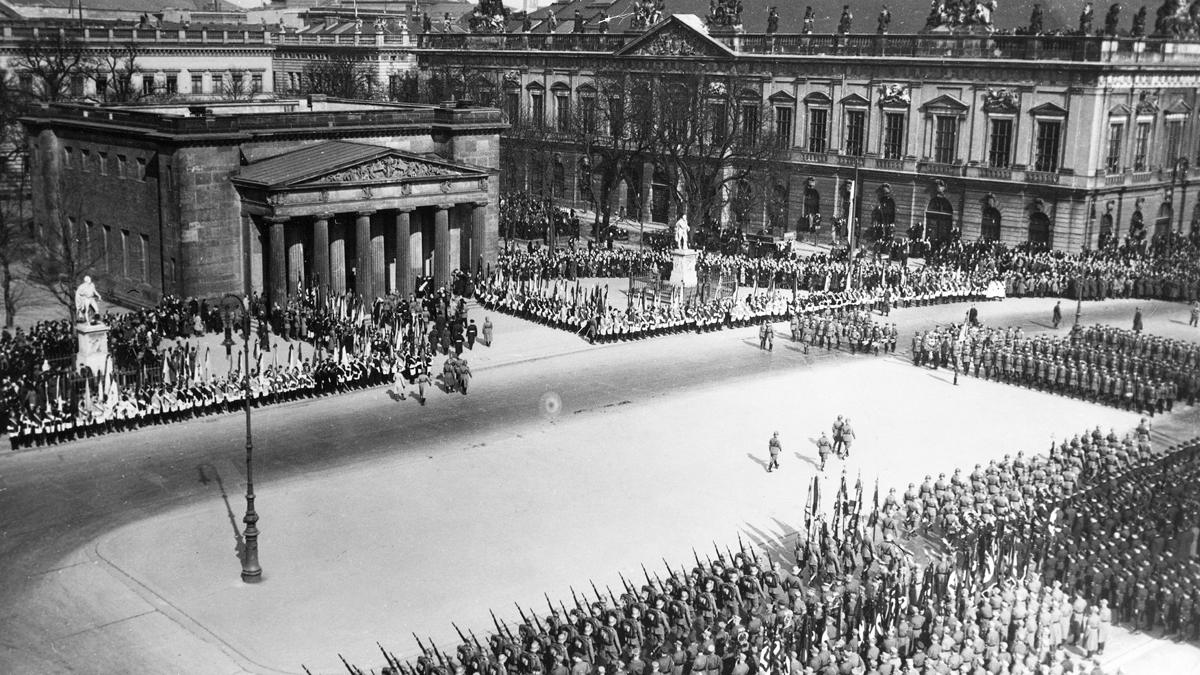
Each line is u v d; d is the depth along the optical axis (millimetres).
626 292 110500
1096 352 80688
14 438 65562
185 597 49125
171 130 90750
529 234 138875
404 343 82875
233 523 56562
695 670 40500
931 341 87938
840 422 67062
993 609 43719
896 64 129375
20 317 95125
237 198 93312
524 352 89812
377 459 65750
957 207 126125
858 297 104938
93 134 100562
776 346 94312
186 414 71812
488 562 52781
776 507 59875
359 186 93625
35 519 56344
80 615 47469
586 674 40500
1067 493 55938
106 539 54375
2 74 138625
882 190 132875
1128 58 91562
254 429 70375
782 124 142000
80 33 159000
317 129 99938
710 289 108375
